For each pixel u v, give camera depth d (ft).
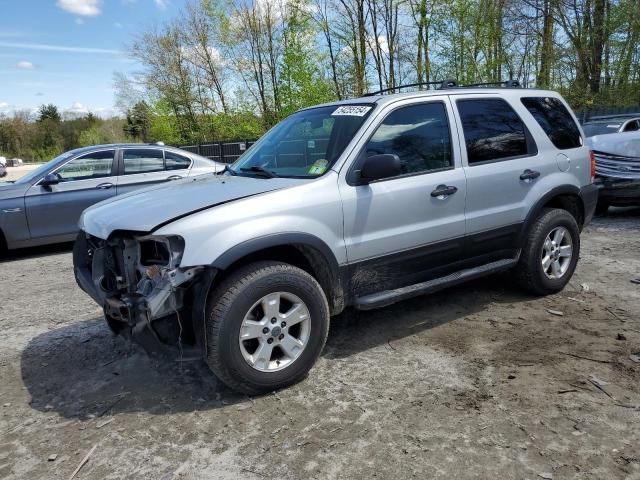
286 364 10.90
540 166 15.33
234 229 10.20
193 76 92.32
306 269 11.99
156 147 28.48
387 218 12.30
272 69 79.30
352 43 65.46
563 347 12.44
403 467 8.35
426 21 60.95
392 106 12.84
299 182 11.47
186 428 9.80
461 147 13.78
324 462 8.59
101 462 8.89
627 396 10.11
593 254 21.40
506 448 8.70
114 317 10.62
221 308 10.03
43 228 25.63
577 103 67.51
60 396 11.33
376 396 10.58
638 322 13.80
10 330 15.47
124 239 10.59
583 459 8.33
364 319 14.84
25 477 8.59
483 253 14.43
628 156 28.22
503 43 64.03
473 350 12.51
